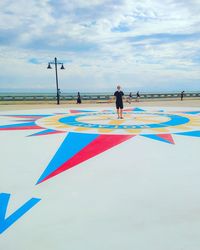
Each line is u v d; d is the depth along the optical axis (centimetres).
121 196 479
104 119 1520
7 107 2603
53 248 333
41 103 3450
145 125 1271
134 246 335
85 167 641
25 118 1606
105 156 733
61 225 385
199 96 5291
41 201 461
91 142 904
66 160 701
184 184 532
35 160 707
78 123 1361
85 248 332
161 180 554
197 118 1554
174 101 3762
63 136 1020
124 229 374
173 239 350
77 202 456
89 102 3741
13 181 557
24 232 367
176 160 693
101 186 525
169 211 424
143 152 771
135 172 603
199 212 421
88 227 379
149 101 3784
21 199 470
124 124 1309
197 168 629
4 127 1260
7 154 773
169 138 965
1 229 375
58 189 512
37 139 975
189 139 948
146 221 394
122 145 859
